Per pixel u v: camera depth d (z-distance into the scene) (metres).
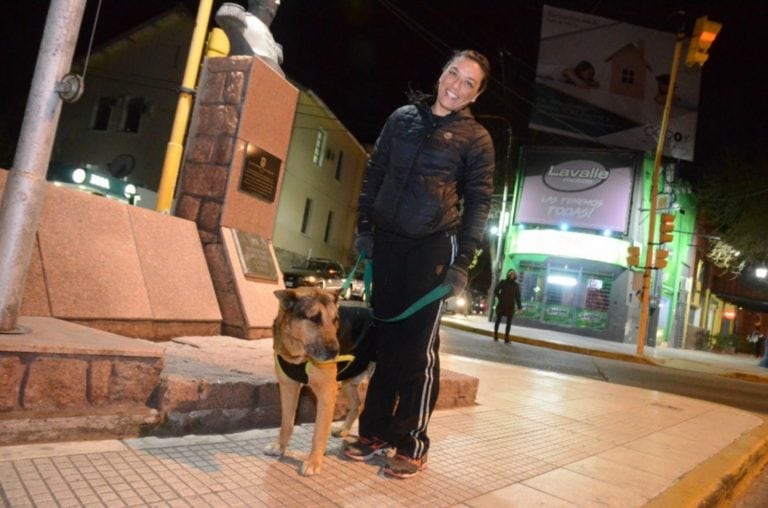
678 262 25.89
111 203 4.80
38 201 3.00
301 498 2.69
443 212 3.24
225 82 5.82
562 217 22.66
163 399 3.17
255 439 3.41
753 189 22.05
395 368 3.42
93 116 24.72
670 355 20.05
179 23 24.08
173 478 2.64
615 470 3.99
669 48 23.16
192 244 5.48
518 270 23.80
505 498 3.12
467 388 5.46
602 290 22.28
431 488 3.12
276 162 6.27
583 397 7.23
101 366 3.01
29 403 2.79
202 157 5.78
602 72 22.98
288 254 27.41
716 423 6.79
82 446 2.81
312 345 2.89
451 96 3.22
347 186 32.81
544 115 22.86
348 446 3.43
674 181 22.55
